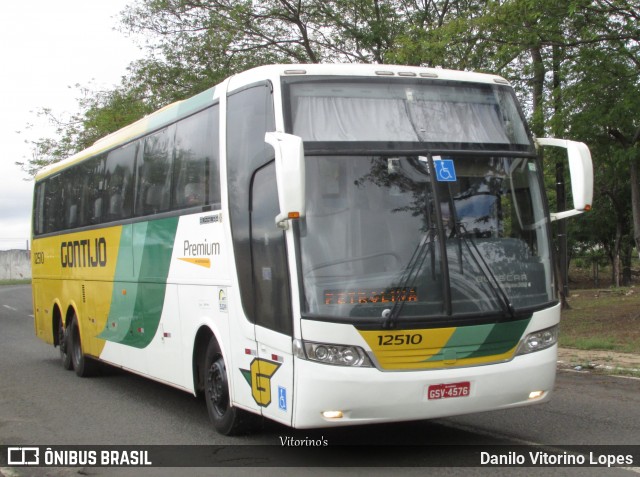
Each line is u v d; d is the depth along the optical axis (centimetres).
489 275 689
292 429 854
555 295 729
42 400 1105
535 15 1546
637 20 1544
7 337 2083
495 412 922
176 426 904
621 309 2242
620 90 1577
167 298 948
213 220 824
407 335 648
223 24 2277
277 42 2367
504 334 683
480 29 1683
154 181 1005
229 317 784
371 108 717
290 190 616
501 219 712
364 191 676
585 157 725
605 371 1244
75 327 1367
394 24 2280
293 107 701
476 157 720
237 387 773
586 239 4625
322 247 659
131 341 1077
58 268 1441
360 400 636
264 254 710
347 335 638
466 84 760
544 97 1772
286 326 666
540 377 699
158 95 2423
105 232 1180
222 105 817
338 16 2294
